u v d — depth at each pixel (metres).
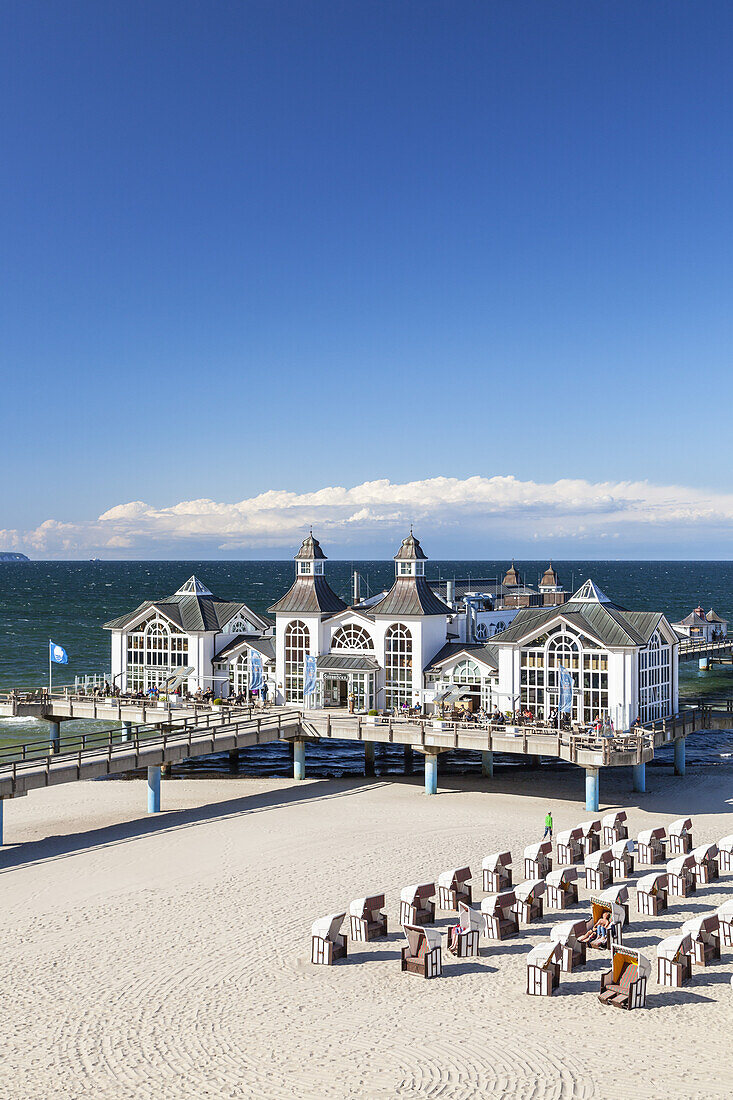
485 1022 25.62
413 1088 22.14
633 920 33.38
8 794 43.12
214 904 34.84
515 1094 21.86
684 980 28.30
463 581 91.25
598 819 45.19
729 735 79.19
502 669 58.41
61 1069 23.05
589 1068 23.12
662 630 58.84
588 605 57.47
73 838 44.41
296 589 67.12
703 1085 22.33
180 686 69.19
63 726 77.12
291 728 57.62
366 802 52.28
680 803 52.75
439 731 53.78
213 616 71.19
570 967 29.08
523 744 51.47
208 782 59.38
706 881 37.56
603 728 52.62
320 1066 23.20
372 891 36.31
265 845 42.59
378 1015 26.03
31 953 30.39
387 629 63.53
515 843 43.19
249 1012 26.22
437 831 45.16
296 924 32.88
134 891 36.38
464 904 30.67
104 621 178.88
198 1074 22.83
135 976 28.62
